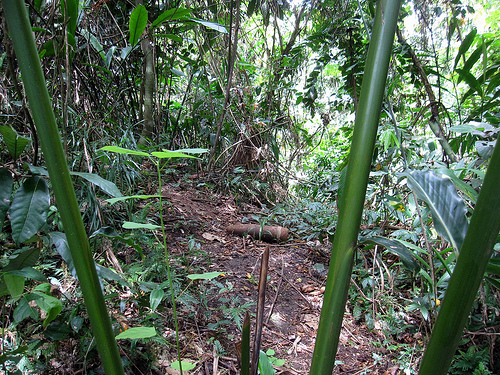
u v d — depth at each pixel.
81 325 1.24
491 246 0.54
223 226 2.98
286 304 2.09
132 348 1.31
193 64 3.80
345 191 0.68
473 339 1.78
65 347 1.27
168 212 2.77
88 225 1.74
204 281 2.04
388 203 2.31
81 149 1.99
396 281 2.28
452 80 2.54
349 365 1.72
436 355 0.59
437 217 1.00
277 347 1.72
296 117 5.13
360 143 0.66
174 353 1.48
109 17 3.26
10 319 1.30
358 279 2.35
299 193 4.56
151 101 3.37
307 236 2.95
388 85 2.54
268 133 4.20
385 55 0.65
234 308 1.81
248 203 3.74
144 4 3.15
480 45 2.09
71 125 1.97
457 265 0.56
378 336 1.94
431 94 2.51
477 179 1.81
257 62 4.95
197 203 3.21
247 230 2.89
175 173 3.66
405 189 2.34
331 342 0.67
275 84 4.37
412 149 2.47
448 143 2.47
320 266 2.55
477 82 2.17
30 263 0.98
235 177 3.81
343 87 3.29
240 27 4.27
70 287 1.47
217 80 3.88
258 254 2.62
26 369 1.17
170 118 3.95
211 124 4.17
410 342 1.90
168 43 3.62
